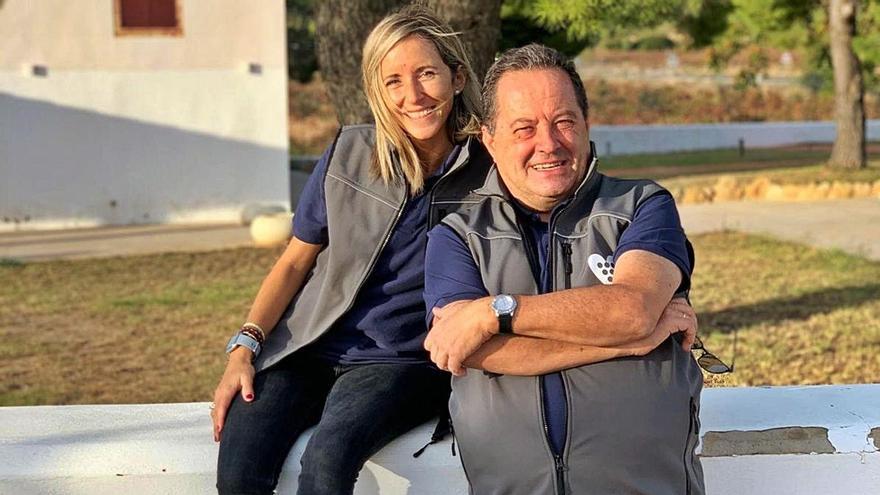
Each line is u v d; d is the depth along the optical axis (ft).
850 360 19.34
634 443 7.55
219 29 42.50
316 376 9.21
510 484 7.75
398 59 8.80
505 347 7.69
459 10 15.34
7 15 41.06
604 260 7.92
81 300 27.68
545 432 7.63
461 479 8.85
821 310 23.88
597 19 20.63
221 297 27.66
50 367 20.81
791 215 41.45
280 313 9.34
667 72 111.96
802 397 9.74
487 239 8.14
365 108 16.30
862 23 55.72
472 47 15.58
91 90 42.11
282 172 43.80
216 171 43.42
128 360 21.26
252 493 8.15
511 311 7.54
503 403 7.76
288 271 9.39
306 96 94.89
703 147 78.59
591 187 8.22
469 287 8.02
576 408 7.60
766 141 81.10
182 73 42.57
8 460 8.82
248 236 39.42
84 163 42.52
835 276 28.22
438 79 8.87
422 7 9.28
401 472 8.85
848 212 41.93
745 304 24.68
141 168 42.96
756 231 37.40
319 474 7.97
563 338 7.54
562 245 8.02
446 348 7.73
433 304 8.13
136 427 9.41
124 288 29.37
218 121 43.09
